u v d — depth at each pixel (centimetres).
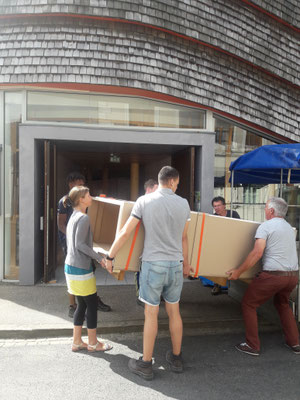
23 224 581
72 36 584
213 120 690
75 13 572
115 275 350
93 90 616
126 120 644
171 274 311
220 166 707
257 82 723
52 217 616
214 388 296
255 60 711
